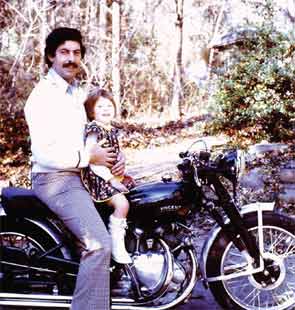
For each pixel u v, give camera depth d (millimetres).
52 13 14969
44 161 3312
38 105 3344
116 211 3410
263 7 11344
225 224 3725
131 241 3625
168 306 3586
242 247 3746
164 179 3750
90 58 16578
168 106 23750
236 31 12180
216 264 3736
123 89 21750
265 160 8719
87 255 3318
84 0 18938
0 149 11562
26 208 3607
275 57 10617
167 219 3605
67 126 3346
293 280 3967
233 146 9938
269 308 3865
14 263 3633
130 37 20219
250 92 10727
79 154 3312
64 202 3385
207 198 3695
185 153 3730
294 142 10320
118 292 3580
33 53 14164
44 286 3646
